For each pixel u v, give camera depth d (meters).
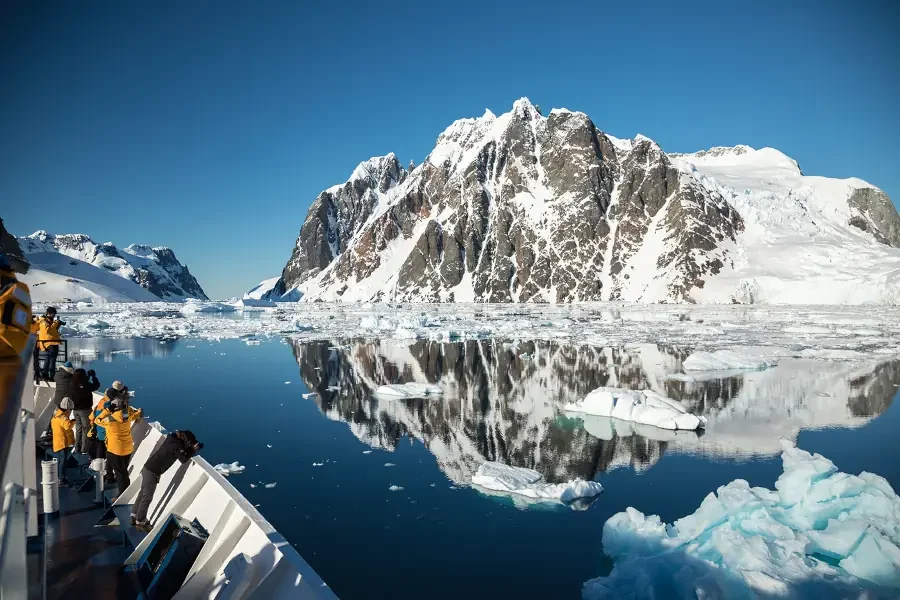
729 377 27.69
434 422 18.41
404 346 42.12
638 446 15.73
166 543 6.52
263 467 13.58
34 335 4.41
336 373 28.97
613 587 7.55
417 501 11.38
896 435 16.95
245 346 41.84
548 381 26.72
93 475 9.39
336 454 14.70
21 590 2.71
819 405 21.41
